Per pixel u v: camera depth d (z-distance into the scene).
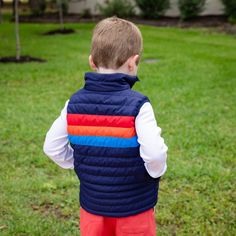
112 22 2.02
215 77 8.80
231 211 3.58
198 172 4.31
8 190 3.98
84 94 1.98
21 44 14.42
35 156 4.80
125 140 1.91
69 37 16.08
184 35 16.09
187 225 3.37
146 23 19.75
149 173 1.97
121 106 1.90
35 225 3.39
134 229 2.04
